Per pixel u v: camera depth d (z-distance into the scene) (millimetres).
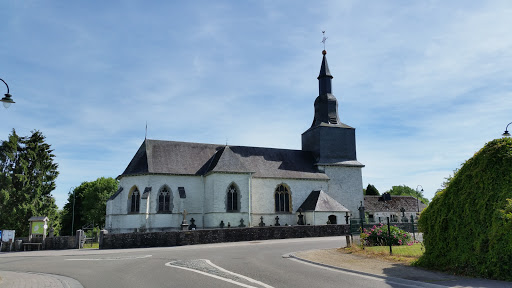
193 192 43344
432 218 13711
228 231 30062
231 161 43250
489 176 12047
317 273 12953
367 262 15312
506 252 10820
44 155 49281
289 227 32406
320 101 51938
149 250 24625
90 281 12453
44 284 12039
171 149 45125
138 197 41906
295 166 48500
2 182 43875
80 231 29641
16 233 43438
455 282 10617
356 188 49750
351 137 51094
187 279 12086
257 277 12227
